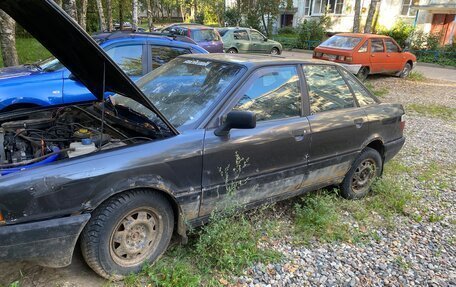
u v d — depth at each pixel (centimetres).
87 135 302
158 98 351
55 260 248
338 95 417
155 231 290
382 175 509
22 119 365
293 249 348
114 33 644
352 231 391
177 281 279
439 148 720
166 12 6575
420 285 318
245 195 336
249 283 296
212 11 4406
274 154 343
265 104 346
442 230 412
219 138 305
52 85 550
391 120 462
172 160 280
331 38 1509
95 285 274
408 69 1653
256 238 346
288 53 2680
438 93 1358
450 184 541
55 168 242
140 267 285
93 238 257
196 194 299
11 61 928
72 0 1157
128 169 261
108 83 320
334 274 320
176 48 671
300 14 3459
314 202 402
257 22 3269
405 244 379
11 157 273
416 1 2809
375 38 1458
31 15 269
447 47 2395
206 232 320
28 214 234
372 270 331
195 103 326
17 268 285
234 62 355
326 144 388
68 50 305
